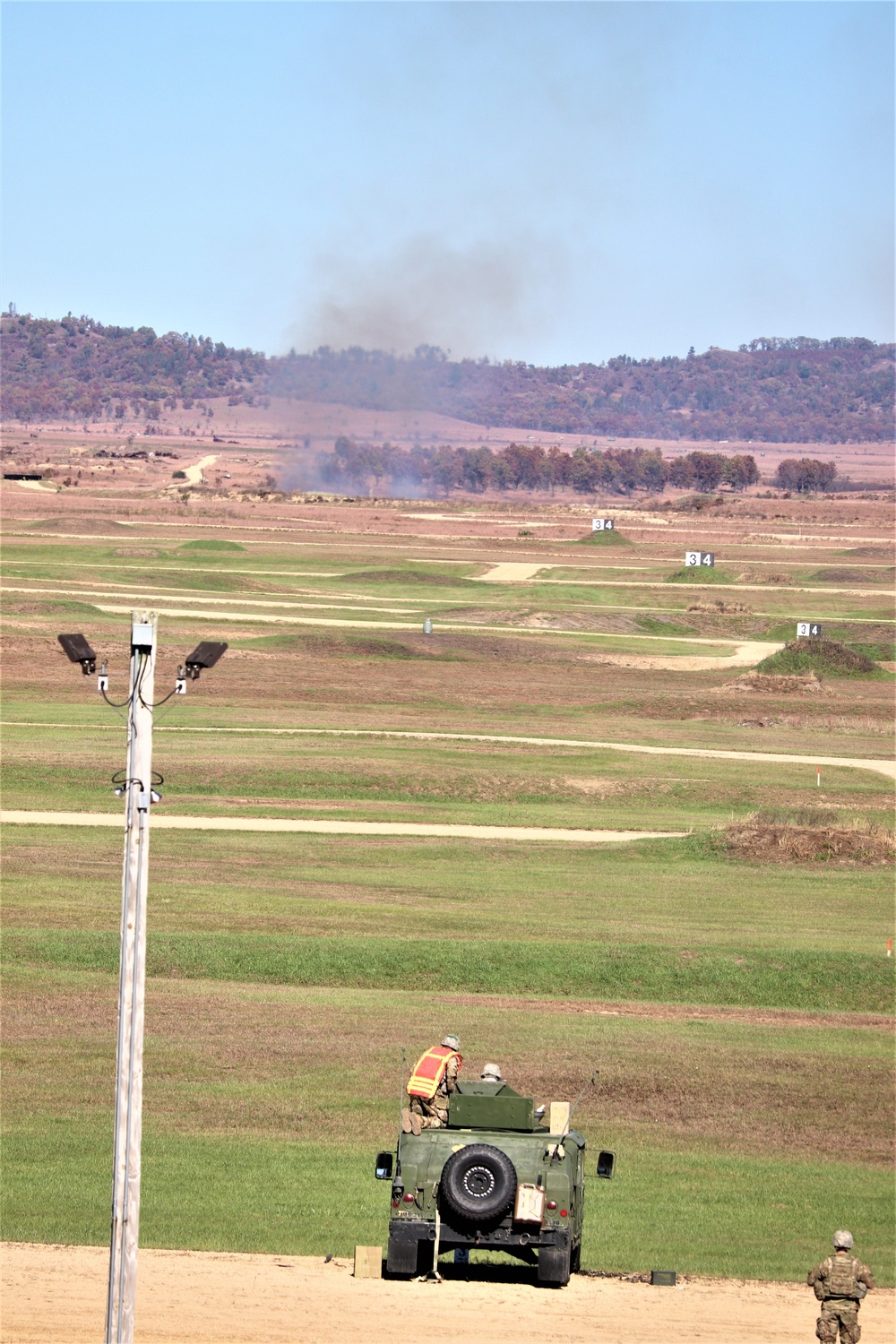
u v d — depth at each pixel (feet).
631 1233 261.44
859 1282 193.67
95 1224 251.80
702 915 549.95
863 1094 361.51
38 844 610.65
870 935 530.68
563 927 517.55
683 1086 358.64
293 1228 253.24
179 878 562.25
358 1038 384.27
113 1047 371.35
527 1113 220.23
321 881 573.33
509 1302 214.48
